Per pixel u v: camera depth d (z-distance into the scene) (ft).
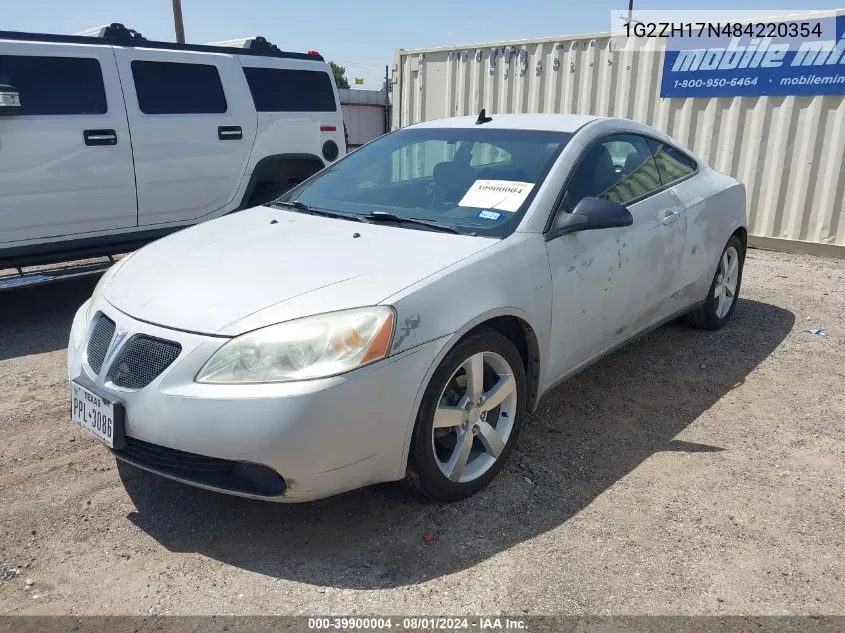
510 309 9.80
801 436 12.10
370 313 8.36
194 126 21.33
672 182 14.76
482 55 34.63
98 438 8.75
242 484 8.29
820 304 20.30
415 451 9.02
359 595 8.07
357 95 81.82
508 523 9.45
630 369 15.07
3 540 8.98
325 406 7.91
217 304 8.64
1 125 17.39
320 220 11.68
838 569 8.59
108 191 19.67
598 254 11.66
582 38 30.94
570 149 11.94
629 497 10.11
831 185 26.20
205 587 8.20
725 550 8.93
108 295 9.78
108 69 19.48
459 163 12.51
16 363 15.42
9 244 18.08
